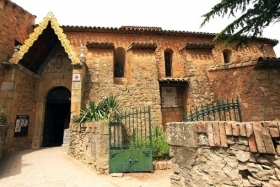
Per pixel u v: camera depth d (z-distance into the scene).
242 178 2.31
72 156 7.73
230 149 2.48
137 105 9.73
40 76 10.80
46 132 10.91
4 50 8.84
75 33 11.59
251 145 2.17
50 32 9.62
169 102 11.03
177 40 12.59
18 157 7.52
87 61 10.06
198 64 10.88
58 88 11.02
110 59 10.27
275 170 1.97
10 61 8.46
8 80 8.38
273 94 6.74
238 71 7.68
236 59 12.87
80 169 6.20
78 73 8.67
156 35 12.40
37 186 4.85
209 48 11.28
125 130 8.18
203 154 2.90
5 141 7.62
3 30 8.90
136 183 5.16
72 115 8.25
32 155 7.91
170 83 10.73
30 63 9.73
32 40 8.83
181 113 11.03
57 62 11.03
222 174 2.55
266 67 7.01
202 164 2.90
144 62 10.51
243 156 2.29
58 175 5.64
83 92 9.20
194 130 3.10
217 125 2.66
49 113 11.39
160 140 7.43
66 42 8.97
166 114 10.85
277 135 1.93
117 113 7.26
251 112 6.96
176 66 12.10
